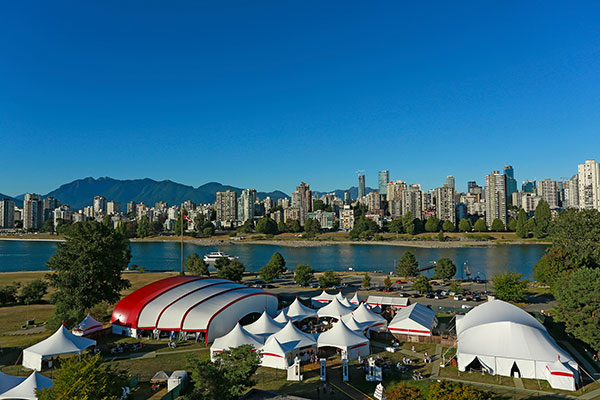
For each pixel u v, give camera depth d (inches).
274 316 2955.2
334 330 2156.7
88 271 2797.7
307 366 1968.5
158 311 2556.6
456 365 1975.9
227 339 2054.6
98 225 3006.9
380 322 2556.6
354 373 1865.2
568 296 2140.7
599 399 1558.8
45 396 1179.3
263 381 1754.4
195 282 3006.9
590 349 2144.4
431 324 2507.4
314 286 4643.2
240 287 3014.3
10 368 1891.0
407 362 1998.0
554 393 1621.6
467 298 3700.8
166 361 2041.1
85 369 1213.7
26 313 3184.1
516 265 6786.4
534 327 2037.4
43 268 7135.8
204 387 1355.8
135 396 1585.9
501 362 1838.1
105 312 2962.6
